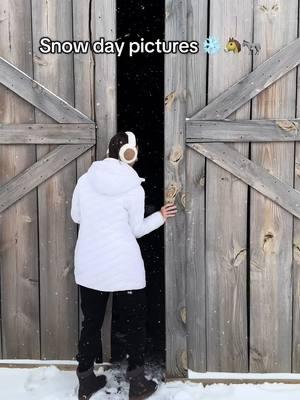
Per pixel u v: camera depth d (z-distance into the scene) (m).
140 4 6.12
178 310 3.40
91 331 3.18
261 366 3.46
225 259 3.38
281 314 3.42
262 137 3.25
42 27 3.29
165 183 3.30
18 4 3.29
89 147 3.35
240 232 3.36
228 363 3.47
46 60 3.31
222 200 3.34
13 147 3.39
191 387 3.37
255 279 3.39
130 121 6.41
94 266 3.08
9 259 3.50
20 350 3.58
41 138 3.35
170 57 3.23
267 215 3.34
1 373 3.50
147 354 3.80
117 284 3.07
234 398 3.26
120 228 3.09
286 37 3.21
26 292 3.52
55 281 3.50
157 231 5.69
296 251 3.36
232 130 3.26
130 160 3.11
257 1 3.20
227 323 3.44
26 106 3.36
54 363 3.54
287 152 3.28
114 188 3.05
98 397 3.26
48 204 3.43
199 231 3.36
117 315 4.29
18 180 3.40
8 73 3.32
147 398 3.24
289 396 3.27
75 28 3.28
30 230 3.46
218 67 3.24
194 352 3.46
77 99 3.33
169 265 3.37
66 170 3.40
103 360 3.54
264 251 3.37
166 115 3.27
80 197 3.13
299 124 3.24
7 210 3.45
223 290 3.41
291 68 3.21
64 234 3.46
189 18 3.22
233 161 3.29
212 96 3.27
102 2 3.25
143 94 6.39
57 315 3.53
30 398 3.22
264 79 3.22
